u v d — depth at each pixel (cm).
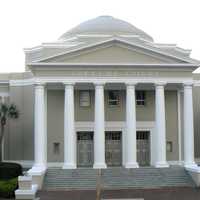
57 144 5338
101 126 4894
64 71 4922
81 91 5381
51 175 4597
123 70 4966
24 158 5738
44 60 4900
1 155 5766
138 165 5044
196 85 5897
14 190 3784
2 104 5694
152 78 4994
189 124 5012
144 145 5438
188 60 5003
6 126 5856
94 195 3844
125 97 5412
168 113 5456
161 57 5003
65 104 4912
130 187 4384
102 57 4956
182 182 4531
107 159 5388
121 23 5950
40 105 4897
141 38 5681
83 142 5384
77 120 5347
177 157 5419
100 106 4909
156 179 4547
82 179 4519
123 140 5369
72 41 5597
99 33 5794
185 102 5034
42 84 4903
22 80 5825
